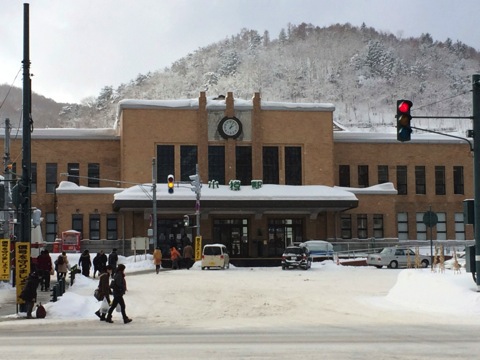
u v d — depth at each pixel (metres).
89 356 12.19
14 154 66.81
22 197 23.41
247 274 43.44
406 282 26.67
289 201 61.31
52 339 15.38
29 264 23.09
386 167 70.50
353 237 66.19
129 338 15.52
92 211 62.47
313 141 66.38
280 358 11.82
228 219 65.12
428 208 70.56
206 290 31.25
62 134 67.31
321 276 41.03
